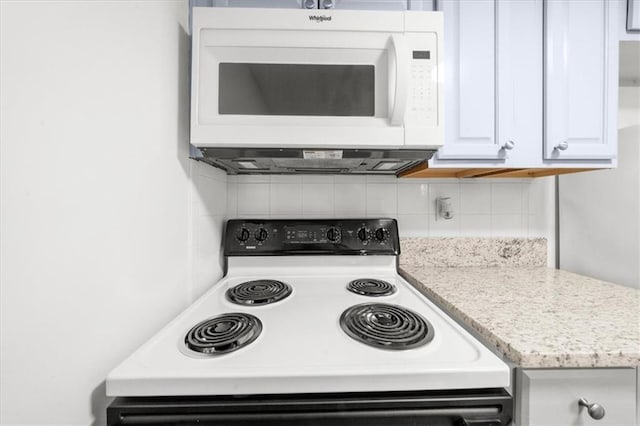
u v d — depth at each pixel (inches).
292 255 43.7
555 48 35.4
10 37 13.2
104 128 19.4
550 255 49.6
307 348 21.4
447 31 34.8
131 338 22.3
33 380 14.3
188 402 17.7
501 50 35.0
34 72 14.4
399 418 18.0
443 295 33.1
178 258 30.4
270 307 30.6
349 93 29.8
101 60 19.1
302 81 29.6
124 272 21.5
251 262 43.6
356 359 19.7
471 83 35.1
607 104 35.8
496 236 49.3
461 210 49.3
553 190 49.6
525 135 35.9
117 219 20.8
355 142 29.4
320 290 37.0
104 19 19.4
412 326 24.4
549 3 35.2
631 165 40.8
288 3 32.9
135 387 17.5
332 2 32.9
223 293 35.5
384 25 28.9
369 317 26.4
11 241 13.3
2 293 12.9
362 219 46.0
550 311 28.0
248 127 28.8
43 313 14.9
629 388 20.9
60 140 15.9
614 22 35.6
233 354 20.4
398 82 28.4
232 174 47.6
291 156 32.5
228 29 28.5
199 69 28.5
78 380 17.0
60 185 15.9
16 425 13.5
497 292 34.4
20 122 13.7
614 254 42.4
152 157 25.4
